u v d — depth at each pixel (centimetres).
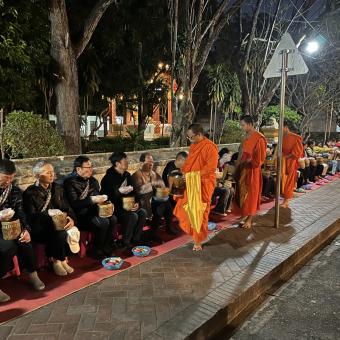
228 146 1112
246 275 394
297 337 312
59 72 827
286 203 712
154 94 1678
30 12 718
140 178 489
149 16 1249
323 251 532
